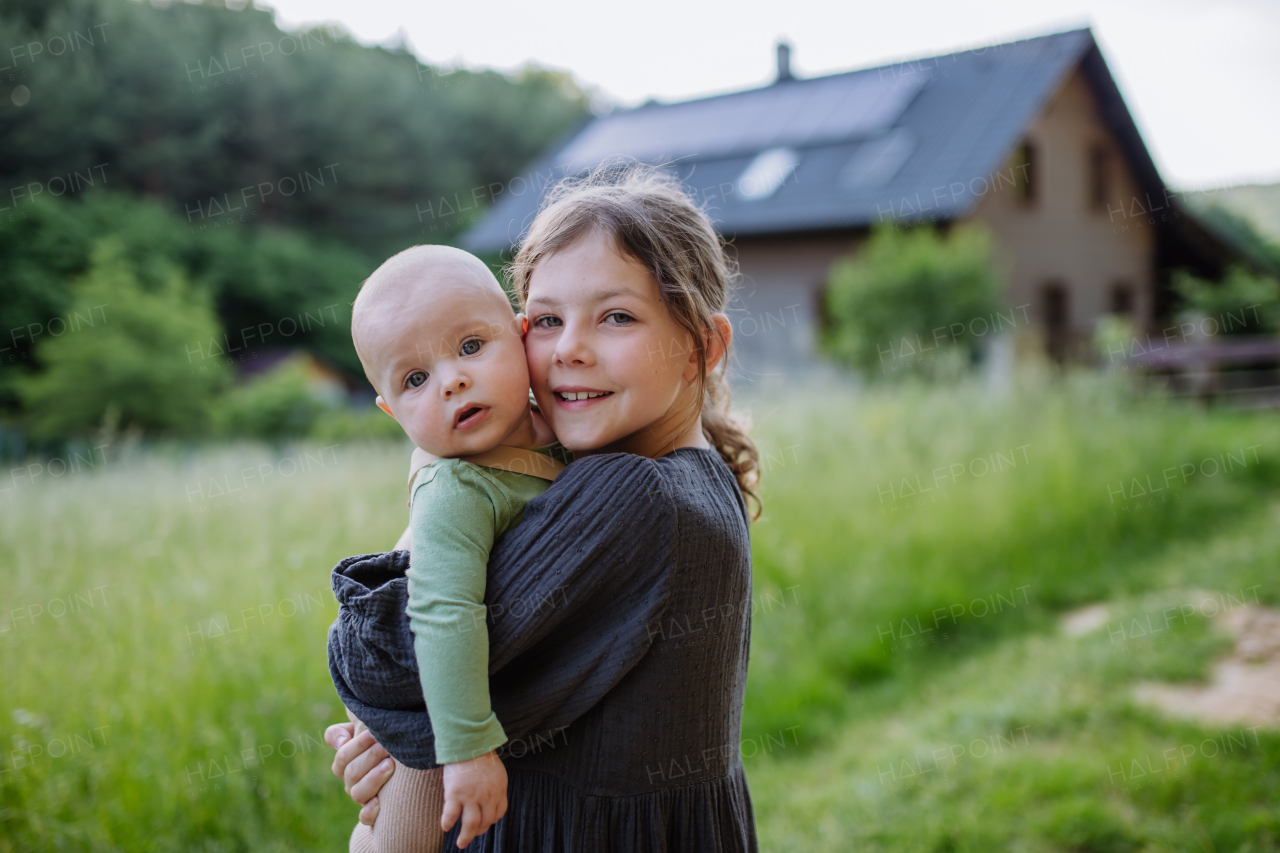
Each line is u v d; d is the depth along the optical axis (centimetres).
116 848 237
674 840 110
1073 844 279
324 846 257
